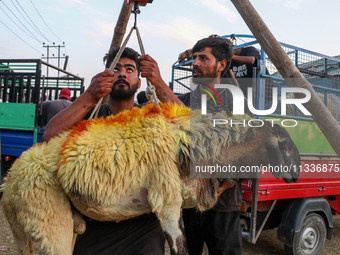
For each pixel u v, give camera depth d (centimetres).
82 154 153
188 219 256
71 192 156
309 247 400
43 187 156
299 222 382
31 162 160
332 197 449
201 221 246
